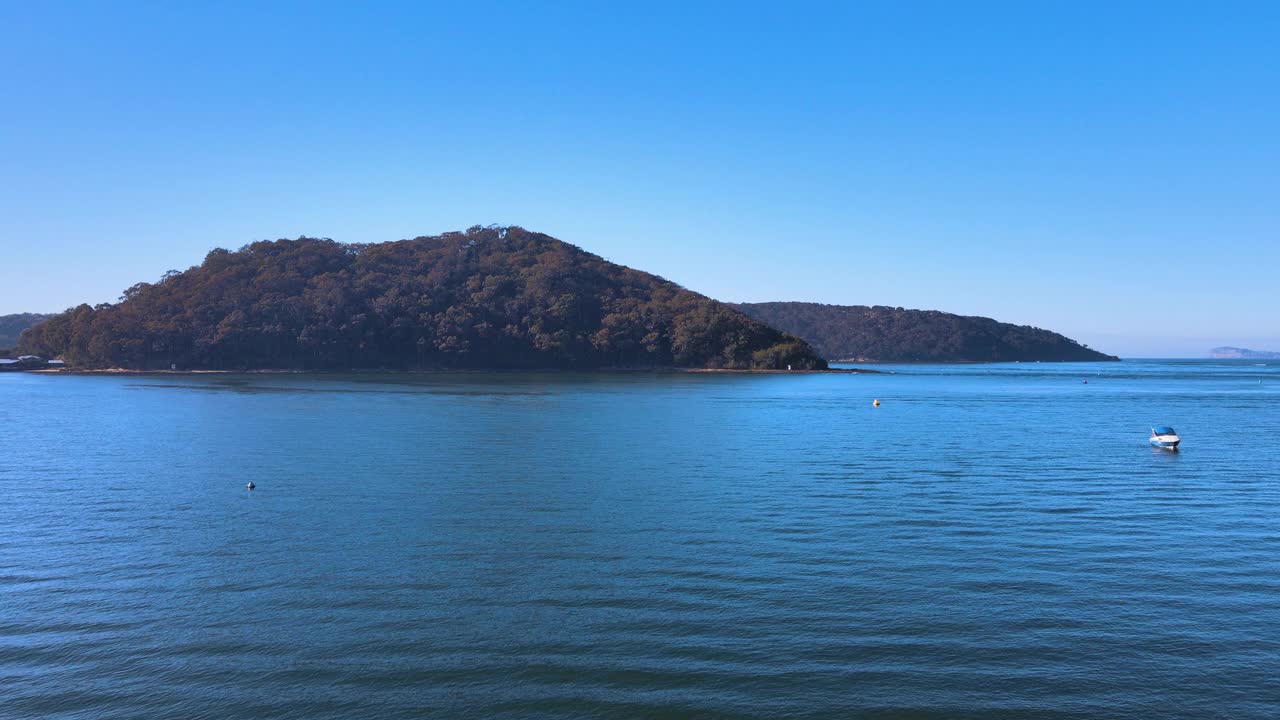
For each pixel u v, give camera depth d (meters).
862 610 21.44
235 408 86.44
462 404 93.25
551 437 58.88
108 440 56.47
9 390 126.25
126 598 22.33
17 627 20.34
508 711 16.47
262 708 16.62
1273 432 65.56
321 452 50.00
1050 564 25.50
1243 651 19.09
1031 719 16.27
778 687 17.36
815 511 32.84
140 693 17.17
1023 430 66.12
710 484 39.00
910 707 16.66
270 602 22.02
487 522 30.81
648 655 18.77
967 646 19.28
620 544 27.64
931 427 68.38
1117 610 21.55
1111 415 82.88
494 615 21.09
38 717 16.30
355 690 17.28
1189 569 25.03
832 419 76.06
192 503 34.19
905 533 29.28
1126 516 32.19
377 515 31.95
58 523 30.55
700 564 25.38
